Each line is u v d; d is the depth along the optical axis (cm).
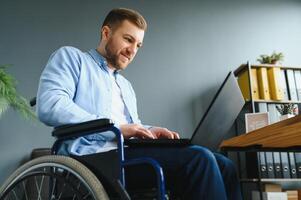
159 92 327
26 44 311
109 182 103
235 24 365
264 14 375
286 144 149
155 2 352
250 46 361
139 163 99
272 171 289
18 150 286
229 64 351
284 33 374
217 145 134
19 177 115
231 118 132
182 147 111
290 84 320
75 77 131
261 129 111
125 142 108
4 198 117
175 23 351
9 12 315
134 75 325
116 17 146
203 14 360
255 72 320
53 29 320
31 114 270
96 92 134
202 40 352
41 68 308
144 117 317
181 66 340
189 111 329
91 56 145
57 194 109
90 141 121
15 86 292
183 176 108
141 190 111
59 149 118
